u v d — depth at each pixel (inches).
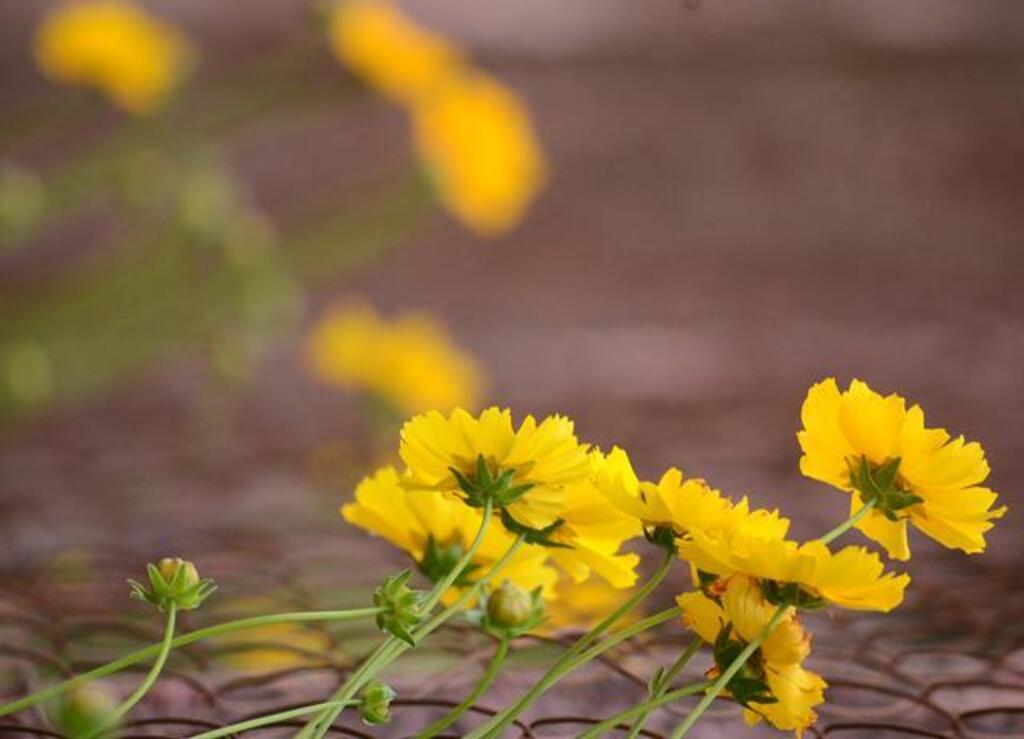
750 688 56.9
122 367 146.1
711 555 56.5
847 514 97.6
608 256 282.8
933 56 315.0
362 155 294.4
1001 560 79.4
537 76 314.5
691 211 302.0
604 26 318.0
